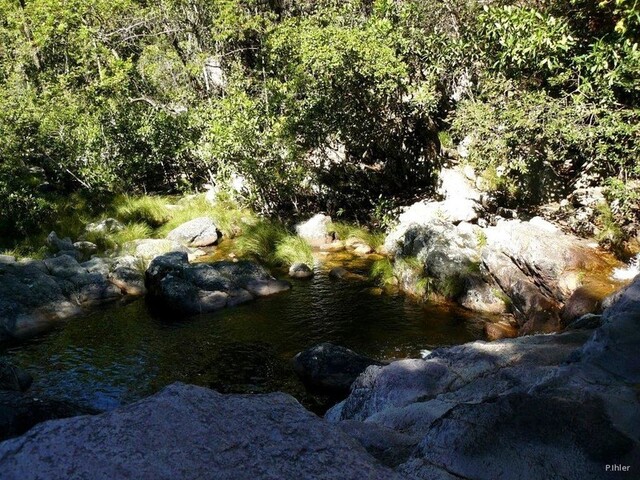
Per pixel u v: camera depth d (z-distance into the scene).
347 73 12.20
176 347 8.09
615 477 2.13
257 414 2.02
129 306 9.84
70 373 7.43
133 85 18.69
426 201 13.09
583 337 4.65
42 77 20.75
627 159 9.30
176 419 1.93
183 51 17.84
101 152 16.05
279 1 18.64
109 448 1.78
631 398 2.61
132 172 16.48
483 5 11.54
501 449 2.35
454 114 12.18
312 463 1.84
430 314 8.67
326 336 8.12
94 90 17.05
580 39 9.73
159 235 13.45
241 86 15.20
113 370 7.48
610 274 7.65
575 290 7.29
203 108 15.34
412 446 2.92
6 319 8.79
